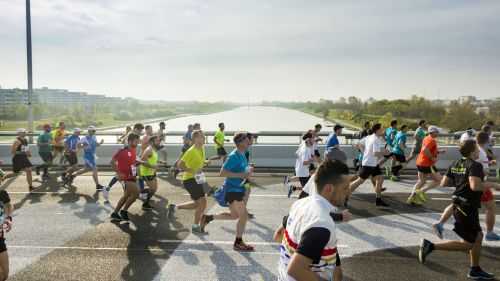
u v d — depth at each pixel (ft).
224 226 25.38
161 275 17.95
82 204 31.63
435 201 31.73
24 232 24.36
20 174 45.65
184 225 25.63
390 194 34.47
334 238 8.03
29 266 19.07
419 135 44.34
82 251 21.04
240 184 20.97
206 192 35.88
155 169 29.78
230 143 54.54
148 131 31.35
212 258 20.01
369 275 17.75
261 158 51.72
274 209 29.66
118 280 17.44
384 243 21.99
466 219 16.99
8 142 57.36
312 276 7.48
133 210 29.66
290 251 8.43
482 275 17.28
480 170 16.56
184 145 44.80
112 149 53.21
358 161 42.65
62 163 48.62
